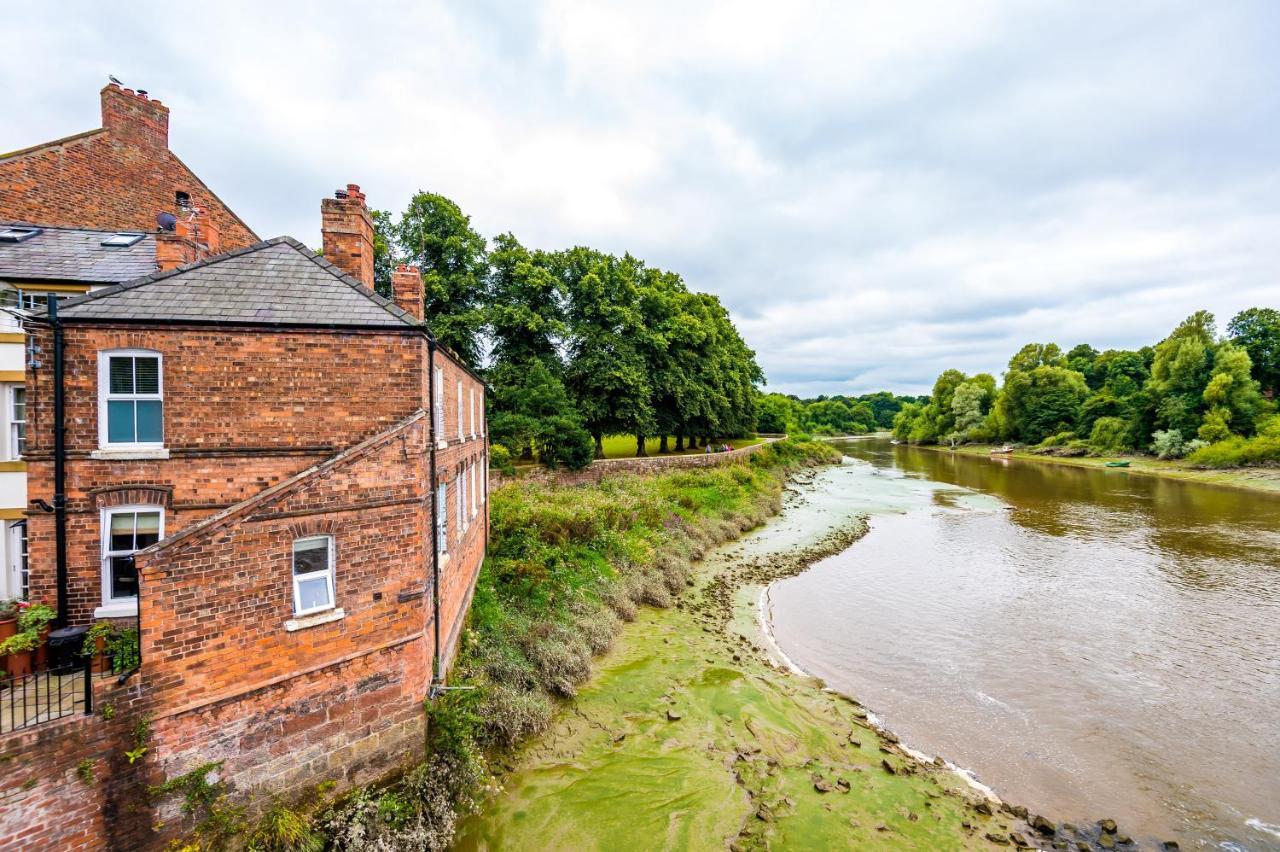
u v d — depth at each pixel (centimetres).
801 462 6638
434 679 1031
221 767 744
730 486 3791
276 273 1039
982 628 1895
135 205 1767
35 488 891
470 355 3117
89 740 656
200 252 1233
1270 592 2209
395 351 1004
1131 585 2308
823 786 1062
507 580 1680
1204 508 3891
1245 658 1675
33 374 885
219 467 941
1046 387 8606
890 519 3669
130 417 926
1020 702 1442
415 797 894
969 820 1009
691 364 4253
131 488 914
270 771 785
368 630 884
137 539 933
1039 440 8481
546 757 1105
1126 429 7006
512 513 2123
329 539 852
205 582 729
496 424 2909
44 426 891
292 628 801
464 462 1443
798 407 14925
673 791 1028
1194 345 6531
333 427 977
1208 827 1034
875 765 1158
